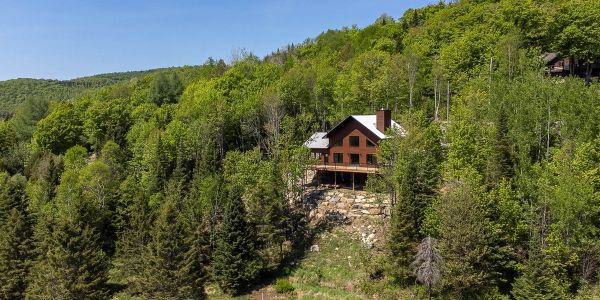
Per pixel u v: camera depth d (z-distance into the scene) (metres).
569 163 39.91
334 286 47.59
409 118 53.34
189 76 136.25
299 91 83.25
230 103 84.50
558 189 38.41
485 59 74.31
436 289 41.03
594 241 38.22
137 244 53.28
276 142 66.88
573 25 67.12
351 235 53.56
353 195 60.31
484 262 39.25
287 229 55.88
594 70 71.94
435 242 40.28
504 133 45.25
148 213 55.47
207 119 77.31
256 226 53.94
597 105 44.88
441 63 80.38
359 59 87.88
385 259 45.84
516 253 40.59
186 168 69.25
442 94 79.12
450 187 45.91
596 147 41.81
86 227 47.94
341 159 62.97
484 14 93.81
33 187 72.00
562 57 70.56
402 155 47.00
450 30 98.19
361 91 79.19
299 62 128.50
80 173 67.00
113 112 100.44
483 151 46.84
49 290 44.41
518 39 66.12
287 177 57.91
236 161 63.72
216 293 50.34
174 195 58.03
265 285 50.50
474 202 40.22
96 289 46.94
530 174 43.19
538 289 36.69
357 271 48.62
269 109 76.38
